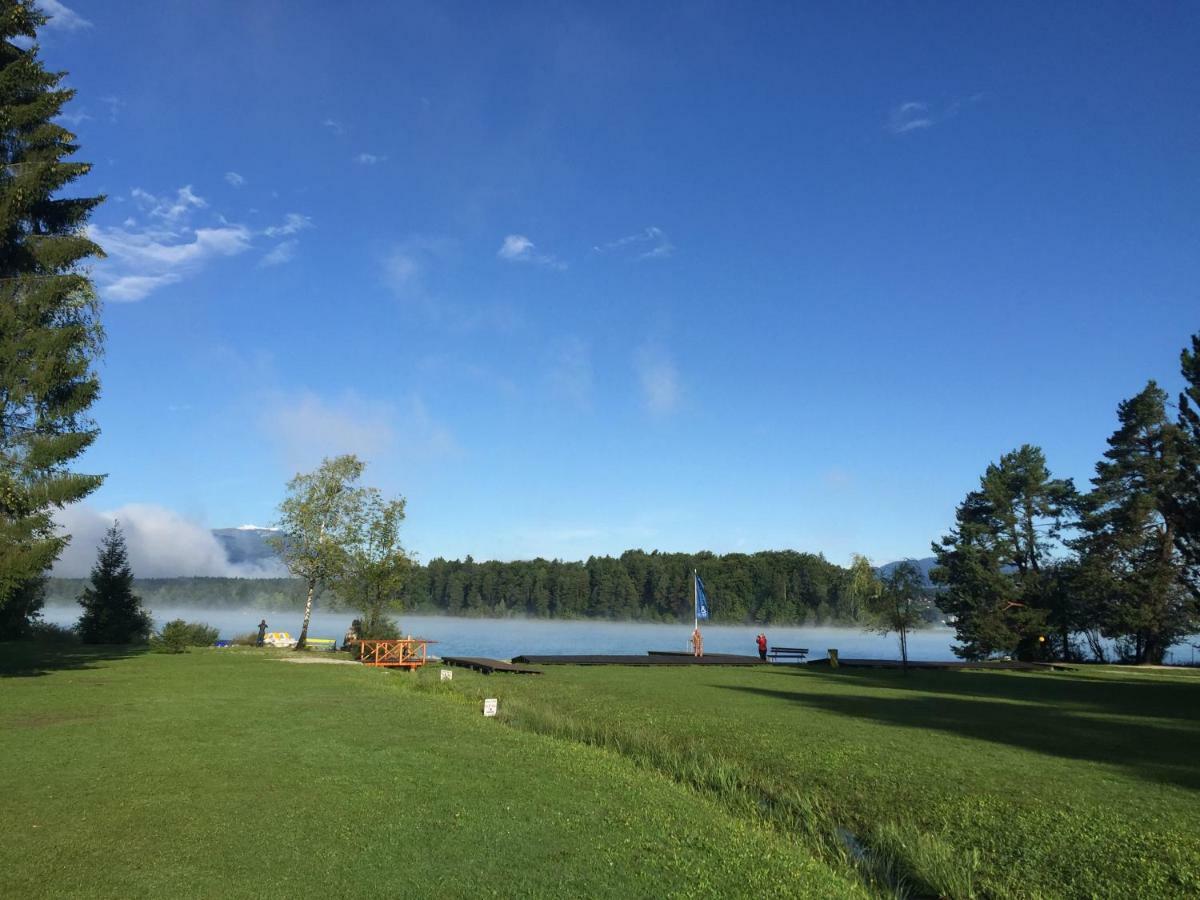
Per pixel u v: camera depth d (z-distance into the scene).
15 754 10.80
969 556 54.19
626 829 8.32
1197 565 32.44
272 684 20.64
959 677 33.25
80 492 21.08
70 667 23.69
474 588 161.88
